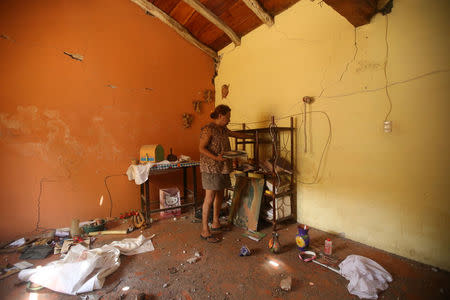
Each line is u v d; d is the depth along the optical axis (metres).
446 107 1.74
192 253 2.25
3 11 2.62
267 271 1.91
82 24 3.09
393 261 1.97
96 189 3.25
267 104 3.29
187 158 3.45
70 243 2.47
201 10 3.19
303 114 2.79
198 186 4.25
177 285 1.76
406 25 1.90
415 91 1.88
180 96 4.00
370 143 2.19
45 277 1.76
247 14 3.24
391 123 2.03
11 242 2.62
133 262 2.10
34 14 2.78
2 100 2.63
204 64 4.27
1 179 2.65
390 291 1.61
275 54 3.12
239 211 2.95
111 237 2.70
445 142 1.76
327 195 2.58
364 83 2.20
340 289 1.66
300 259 2.08
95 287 1.72
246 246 2.37
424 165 1.87
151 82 3.69
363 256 2.06
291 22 2.87
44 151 2.89
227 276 1.85
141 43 3.57
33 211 2.83
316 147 2.66
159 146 3.24
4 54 2.63
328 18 2.46
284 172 2.87
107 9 3.27
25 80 2.75
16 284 1.80
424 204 1.89
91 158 3.21
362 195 2.28
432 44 1.78
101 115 3.27
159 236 2.68
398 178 2.02
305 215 2.85
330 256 2.08
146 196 3.03
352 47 2.27
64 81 2.99
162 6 3.52
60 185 3.00
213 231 2.75
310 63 2.67
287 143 3.00
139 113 3.59
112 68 3.33
